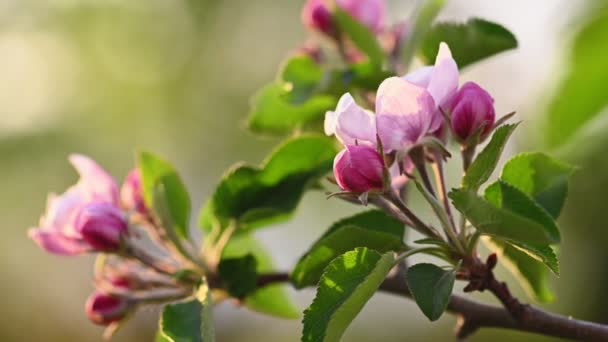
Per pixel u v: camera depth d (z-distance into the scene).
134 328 1.84
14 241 2.08
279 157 0.71
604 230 1.52
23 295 2.10
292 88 0.72
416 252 0.64
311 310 0.62
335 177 0.64
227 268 0.69
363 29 0.72
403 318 1.84
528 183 0.66
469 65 0.71
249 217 0.70
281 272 0.70
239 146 2.12
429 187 0.64
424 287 0.62
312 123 0.75
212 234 0.71
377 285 0.62
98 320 0.69
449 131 0.65
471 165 0.62
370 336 1.84
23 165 2.10
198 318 0.66
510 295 0.65
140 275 0.70
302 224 1.72
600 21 0.78
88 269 2.09
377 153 0.63
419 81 0.63
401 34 0.74
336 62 0.75
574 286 1.62
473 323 0.67
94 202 0.69
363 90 0.71
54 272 2.10
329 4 0.75
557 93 0.79
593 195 1.46
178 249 0.70
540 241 0.61
